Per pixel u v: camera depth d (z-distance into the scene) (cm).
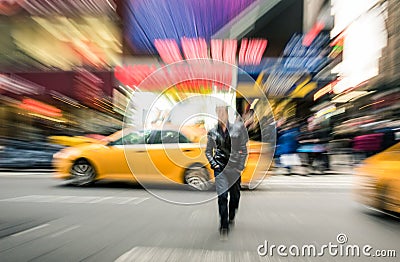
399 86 1886
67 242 379
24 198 641
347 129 1560
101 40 1289
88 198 642
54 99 1288
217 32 1339
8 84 1259
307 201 644
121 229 434
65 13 1266
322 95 1462
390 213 509
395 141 1262
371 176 541
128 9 1305
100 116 1276
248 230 436
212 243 380
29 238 393
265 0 1409
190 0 1306
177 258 330
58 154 796
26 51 1238
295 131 1170
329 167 1134
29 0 1209
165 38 1309
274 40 1430
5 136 1238
